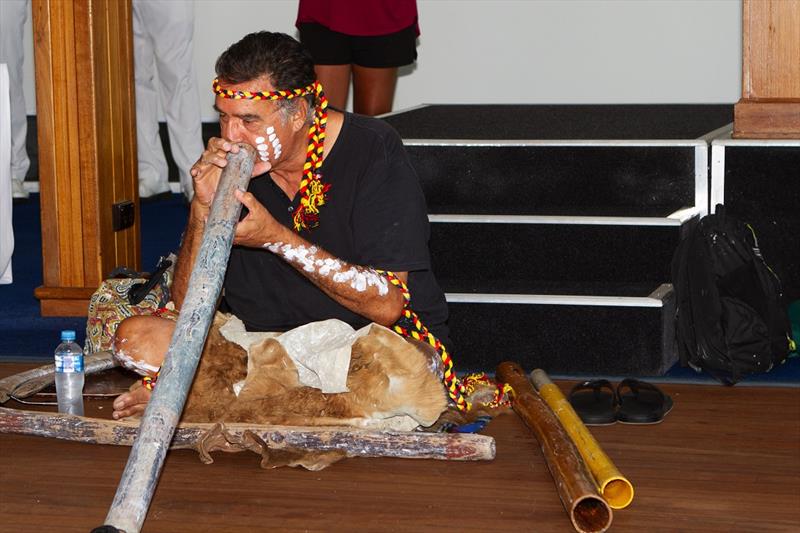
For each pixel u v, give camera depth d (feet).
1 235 17.25
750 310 13.28
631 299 13.42
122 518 7.69
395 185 10.43
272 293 11.02
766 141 14.67
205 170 9.89
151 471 8.04
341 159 10.40
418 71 25.73
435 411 10.39
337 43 20.03
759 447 10.93
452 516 9.27
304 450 10.36
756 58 14.94
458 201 16.03
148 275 14.79
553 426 10.58
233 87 9.66
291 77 9.73
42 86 15.74
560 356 13.70
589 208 15.51
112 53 16.22
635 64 24.79
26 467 10.32
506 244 14.89
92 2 15.58
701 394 12.73
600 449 10.07
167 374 8.57
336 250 10.56
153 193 25.75
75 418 10.89
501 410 11.93
